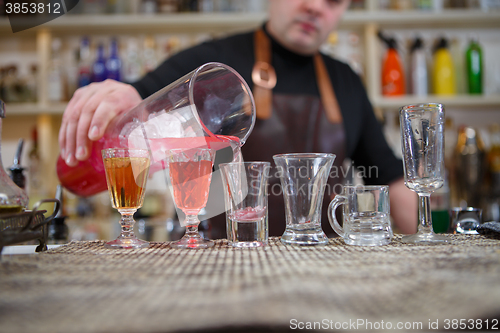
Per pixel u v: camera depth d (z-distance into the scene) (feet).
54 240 3.02
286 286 1.36
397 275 1.50
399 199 5.21
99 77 6.25
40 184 6.25
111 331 0.98
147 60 6.48
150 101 2.54
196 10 6.62
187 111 2.36
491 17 6.63
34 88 6.48
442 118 2.43
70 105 2.99
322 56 5.42
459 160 6.15
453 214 2.92
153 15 6.52
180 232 3.82
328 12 4.70
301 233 2.40
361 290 1.29
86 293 1.33
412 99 6.33
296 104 4.82
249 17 6.48
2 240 1.90
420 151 2.40
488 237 2.59
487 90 6.60
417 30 7.08
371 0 6.58
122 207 2.47
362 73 6.68
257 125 4.66
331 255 1.98
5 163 6.85
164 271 1.66
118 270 1.69
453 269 1.58
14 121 6.91
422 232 2.50
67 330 1.00
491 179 6.21
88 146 2.79
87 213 6.03
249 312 1.08
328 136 4.86
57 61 6.46
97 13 6.62
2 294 1.33
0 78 6.43
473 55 6.47
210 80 2.57
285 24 4.75
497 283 1.35
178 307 1.15
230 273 1.60
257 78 4.79
